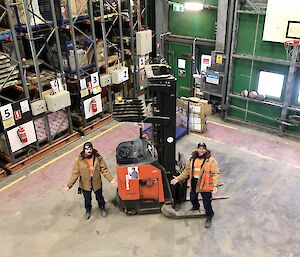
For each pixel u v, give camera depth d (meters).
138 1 10.07
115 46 10.00
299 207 6.77
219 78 10.05
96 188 6.31
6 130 7.64
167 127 6.04
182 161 7.28
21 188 7.57
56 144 8.93
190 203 6.93
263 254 5.74
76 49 8.74
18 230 6.40
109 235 6.22
